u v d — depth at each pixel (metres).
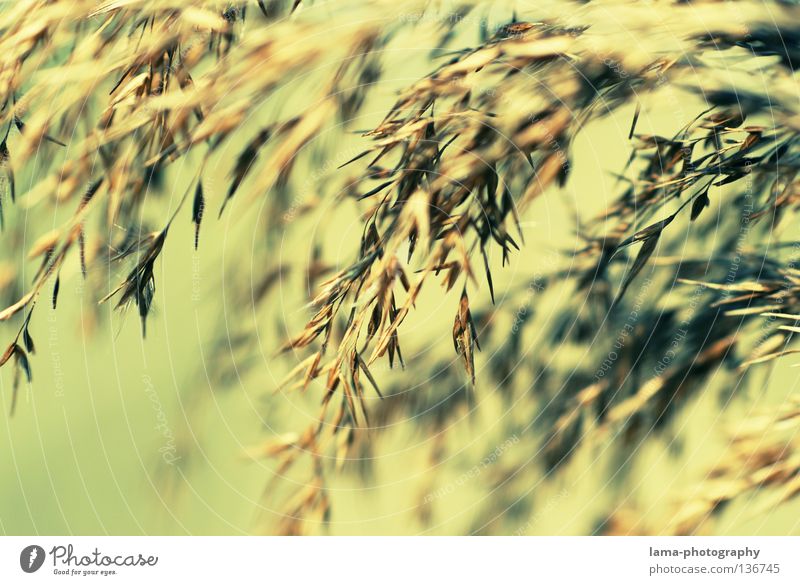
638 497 1.37
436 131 1.08
